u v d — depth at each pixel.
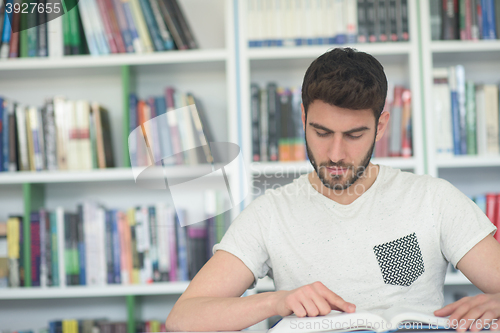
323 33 1.70
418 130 1.65
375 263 0.85
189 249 1.68
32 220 1.67
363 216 0.89
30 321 1.87
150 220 1.68
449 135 1.65
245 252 0.89
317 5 1.70
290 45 1.70
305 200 0.94
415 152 1.64
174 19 1.75
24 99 1.94
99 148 1.75
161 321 1.85
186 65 1.78
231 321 0.73
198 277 0.86
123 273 1.67
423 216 0.87
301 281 0.87
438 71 1.67
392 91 1.69
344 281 0.86
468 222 0.83
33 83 1.94
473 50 1.68
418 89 1.67
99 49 1.75
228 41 1.71
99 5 1.75
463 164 1.62
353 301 0.84
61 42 1.75
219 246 0.90
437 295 0.85
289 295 0.68
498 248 0.81
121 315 1.88
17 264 1.67
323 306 0.66
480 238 0.81
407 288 0.84
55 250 1.67
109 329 1.69
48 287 1.65
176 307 0.81
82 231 1.67
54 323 1.71
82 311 1.88
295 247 0.89
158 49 1.74
